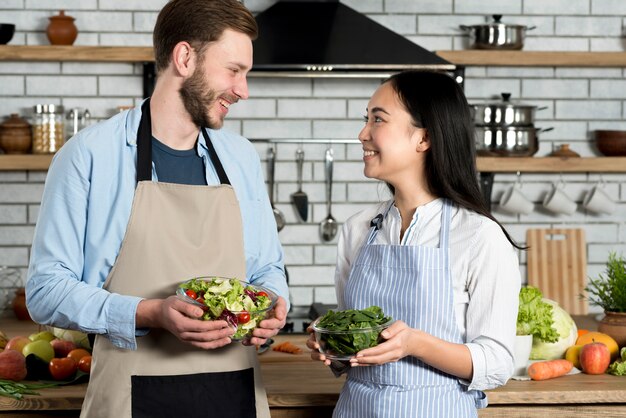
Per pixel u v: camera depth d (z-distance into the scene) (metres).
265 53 3.90
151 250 2.12
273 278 2.29
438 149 2.13
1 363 2.69
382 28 4.12
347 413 2.21
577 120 4.53
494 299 2.08
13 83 4.29
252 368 2.23
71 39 4.15
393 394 2.12
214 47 2.09
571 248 4.52
